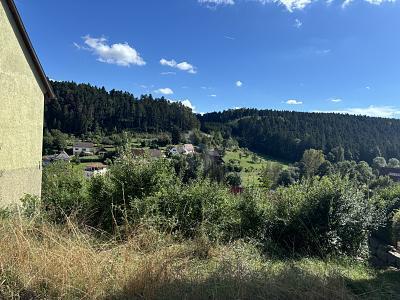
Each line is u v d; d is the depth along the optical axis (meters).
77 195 8.85
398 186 13.55
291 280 4.65
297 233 8.80
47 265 4.19
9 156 12.92
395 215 10.21
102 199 8.54
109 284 4.22
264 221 9.05
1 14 12.45
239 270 4.78
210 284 4.38
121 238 6.34
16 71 13.37
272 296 4.25
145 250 5.36
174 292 4.14
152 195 8.56
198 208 8.43
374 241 10.62
